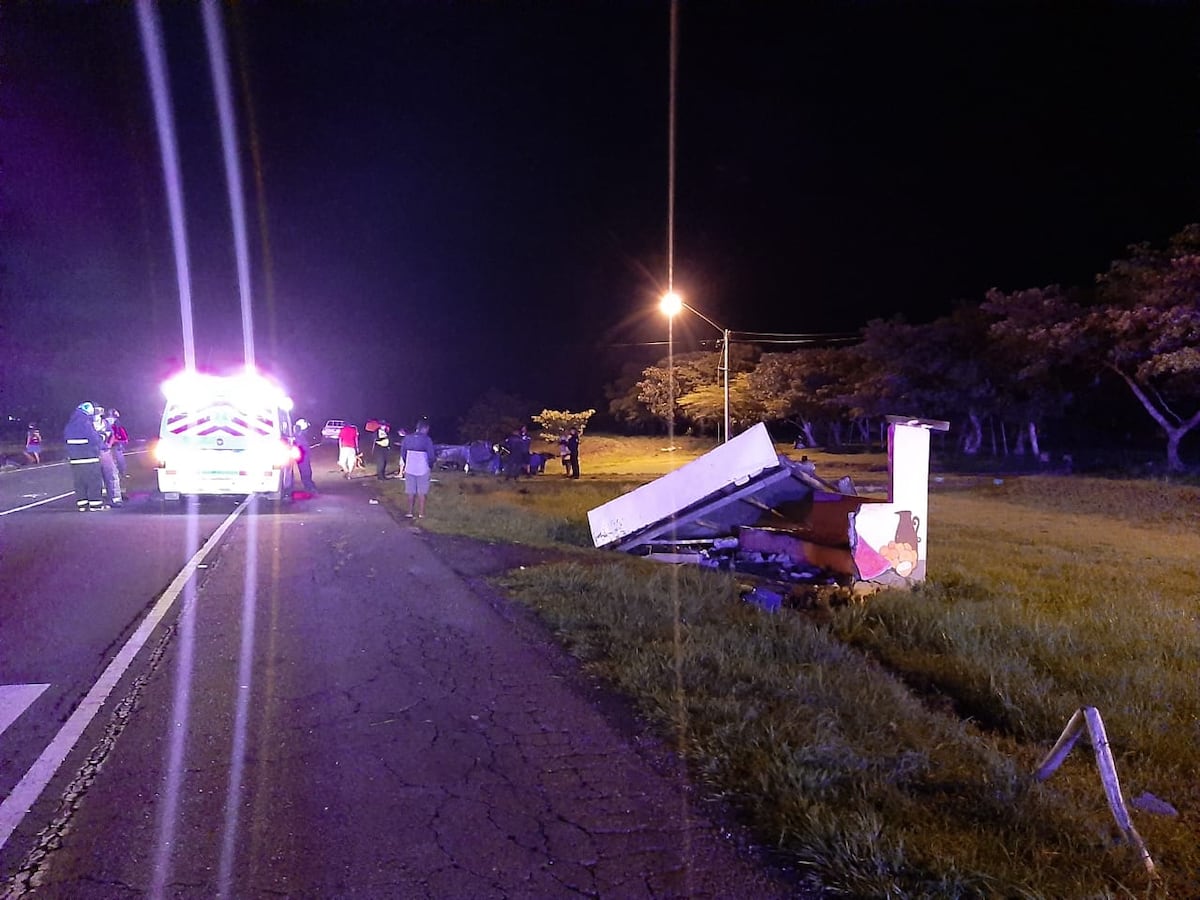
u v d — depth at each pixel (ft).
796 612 30.27
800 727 18.11
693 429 198.08
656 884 12.89
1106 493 86.79
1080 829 14.44
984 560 45.75
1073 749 18.66
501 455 111.34
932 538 57.47
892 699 20.58
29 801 15.24
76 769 16.53
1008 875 12.83
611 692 21.12
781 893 12.69
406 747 17.71
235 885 12.73
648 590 31.01
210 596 30.83
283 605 29.60
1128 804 16.08
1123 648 26.30
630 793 15.76
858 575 34.71
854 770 16.16
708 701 19.63
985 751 17.52
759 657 23.39
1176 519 72.13
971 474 119.44
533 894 12.60
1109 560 48.03
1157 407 139.03
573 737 18.31
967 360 142.82
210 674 22.17
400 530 48.57
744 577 37.68
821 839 13.71
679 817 14.90
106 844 13.82
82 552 39.63
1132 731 19.29
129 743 17.76
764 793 15.46
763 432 40.22
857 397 148.87
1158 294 98.48
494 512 58.13
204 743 17.81
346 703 20.21
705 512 41.57
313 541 43.83
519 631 26.66
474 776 16.40
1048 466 128.26
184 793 15.57
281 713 19.53
